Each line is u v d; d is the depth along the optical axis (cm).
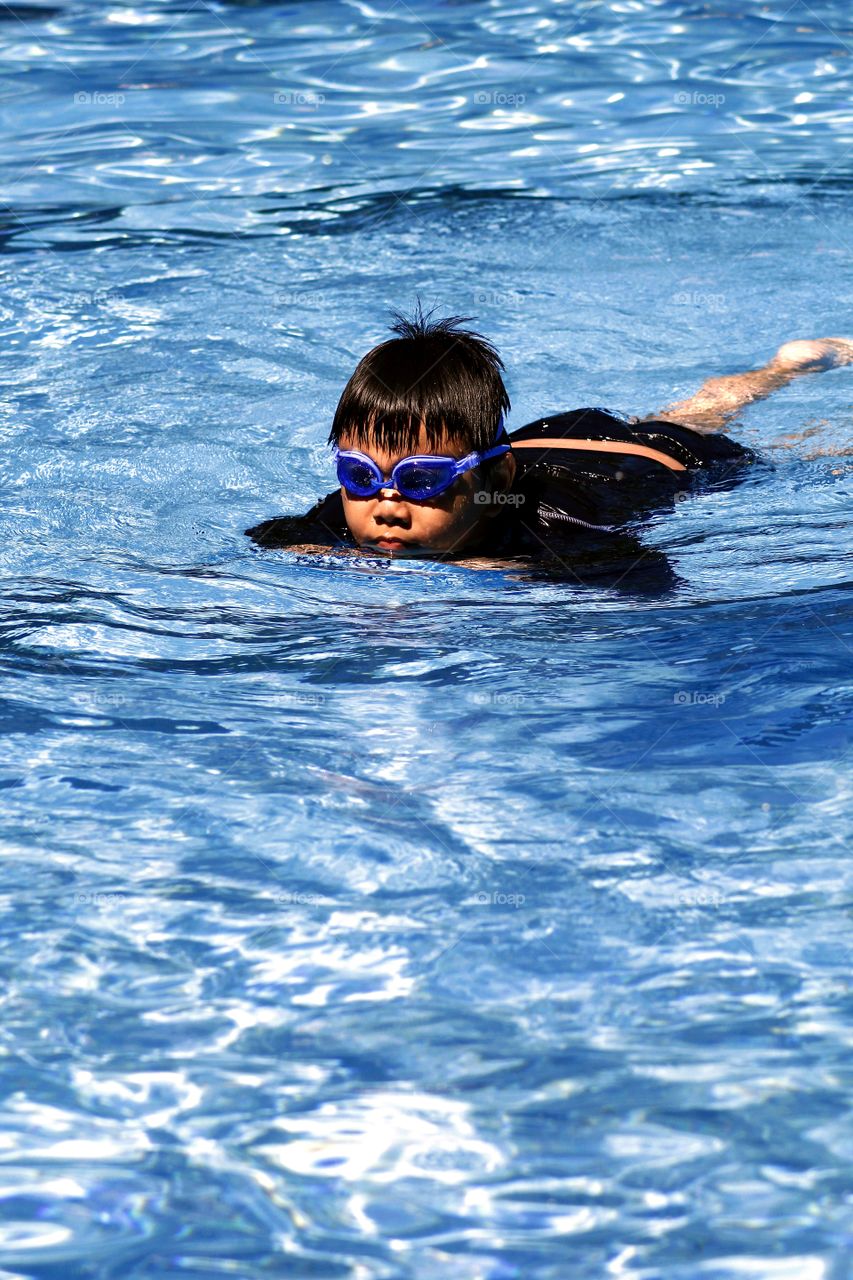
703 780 682
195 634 879
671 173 2108
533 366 1444
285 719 761
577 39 2769
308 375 1422
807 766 693
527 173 2120
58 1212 427
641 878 599
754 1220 415
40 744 730
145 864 620
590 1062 486
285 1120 462
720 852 617
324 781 691
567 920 571
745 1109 459
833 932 555
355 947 557
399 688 798
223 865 618
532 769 699
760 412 1316
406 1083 477
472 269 1741
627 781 684
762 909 573
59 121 2369
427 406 958
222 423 1298
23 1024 512
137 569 987
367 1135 455
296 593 944
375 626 892
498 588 951
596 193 2030
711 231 1867
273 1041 501
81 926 573
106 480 1164
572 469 1117
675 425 1231
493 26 2858
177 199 2023
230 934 565
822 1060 482
